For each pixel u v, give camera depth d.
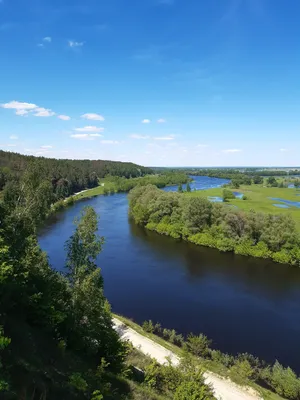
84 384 14.66
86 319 22.88
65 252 56.22
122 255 58.34
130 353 26.38
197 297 41.97
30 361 13.91
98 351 22.25
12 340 14.63
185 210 73.81
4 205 23.34
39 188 25.67
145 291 43.12
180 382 20.98
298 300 42.09
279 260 58.12
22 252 22.66
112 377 19.23
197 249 64.62
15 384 11.58
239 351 30.55
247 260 59.09
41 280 22.25
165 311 37.84
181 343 30.97
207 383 24.45
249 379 26.17
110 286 44.31
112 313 35.59
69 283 24.34
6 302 17.17
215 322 35.75
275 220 62.53
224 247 63.78
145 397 18.61
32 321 18.75
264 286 46.66
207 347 30.02
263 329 34.59
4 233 21.72
